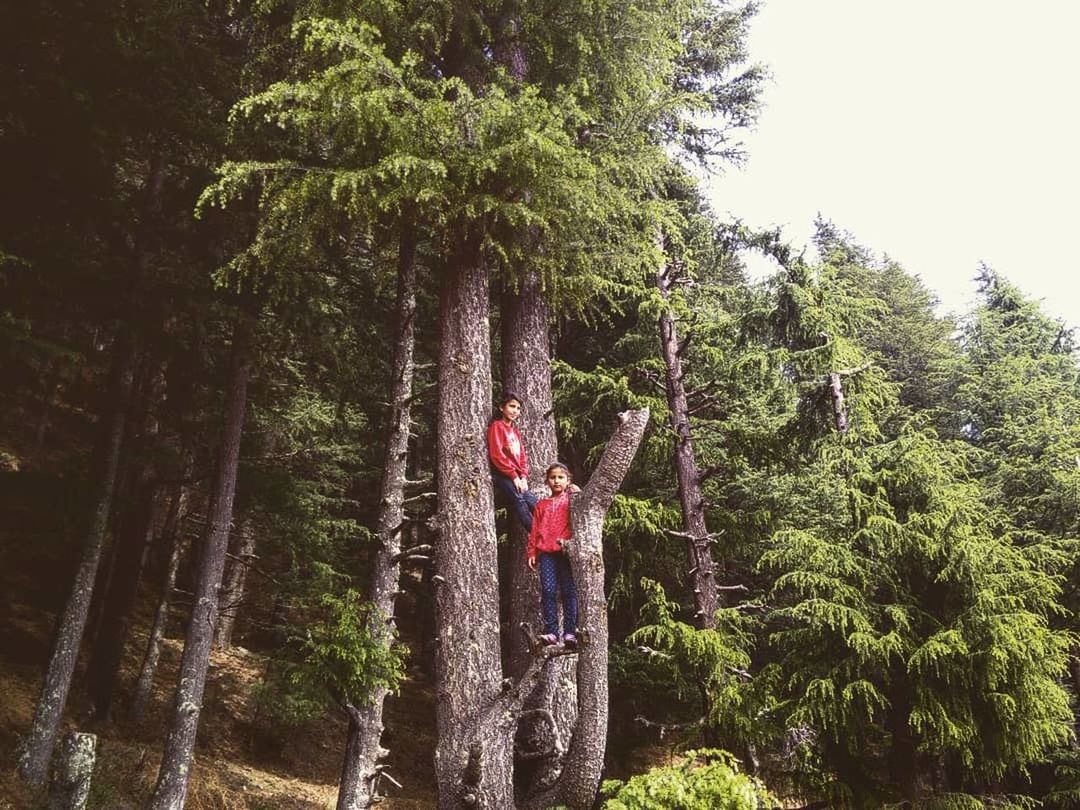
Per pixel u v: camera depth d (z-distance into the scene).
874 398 11.64
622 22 7.96
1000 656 7.12
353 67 5.86
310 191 6.31
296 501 11.79
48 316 9.26
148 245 9.59
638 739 13.28
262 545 18.92
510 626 7.33
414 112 6.21
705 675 9.48
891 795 7.62
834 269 11.84
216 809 10.51
